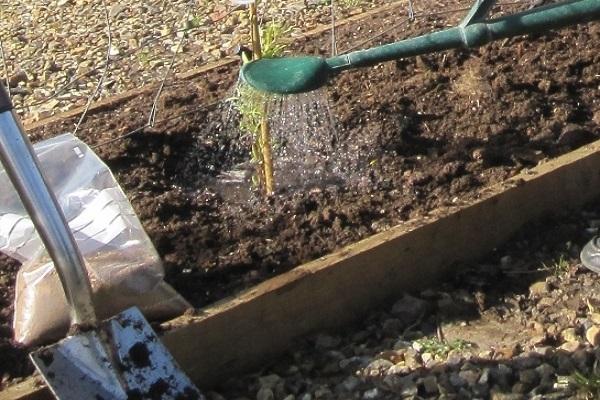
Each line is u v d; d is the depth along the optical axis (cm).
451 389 309
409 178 392
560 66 457
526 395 306
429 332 339
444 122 427
